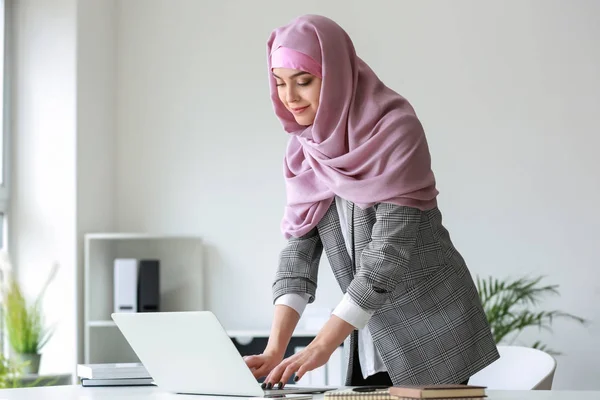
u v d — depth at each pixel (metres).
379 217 1.92
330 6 4.80
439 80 4.66
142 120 5.00
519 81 4.59
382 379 2.07
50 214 4.65
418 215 1.92
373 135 1.98
